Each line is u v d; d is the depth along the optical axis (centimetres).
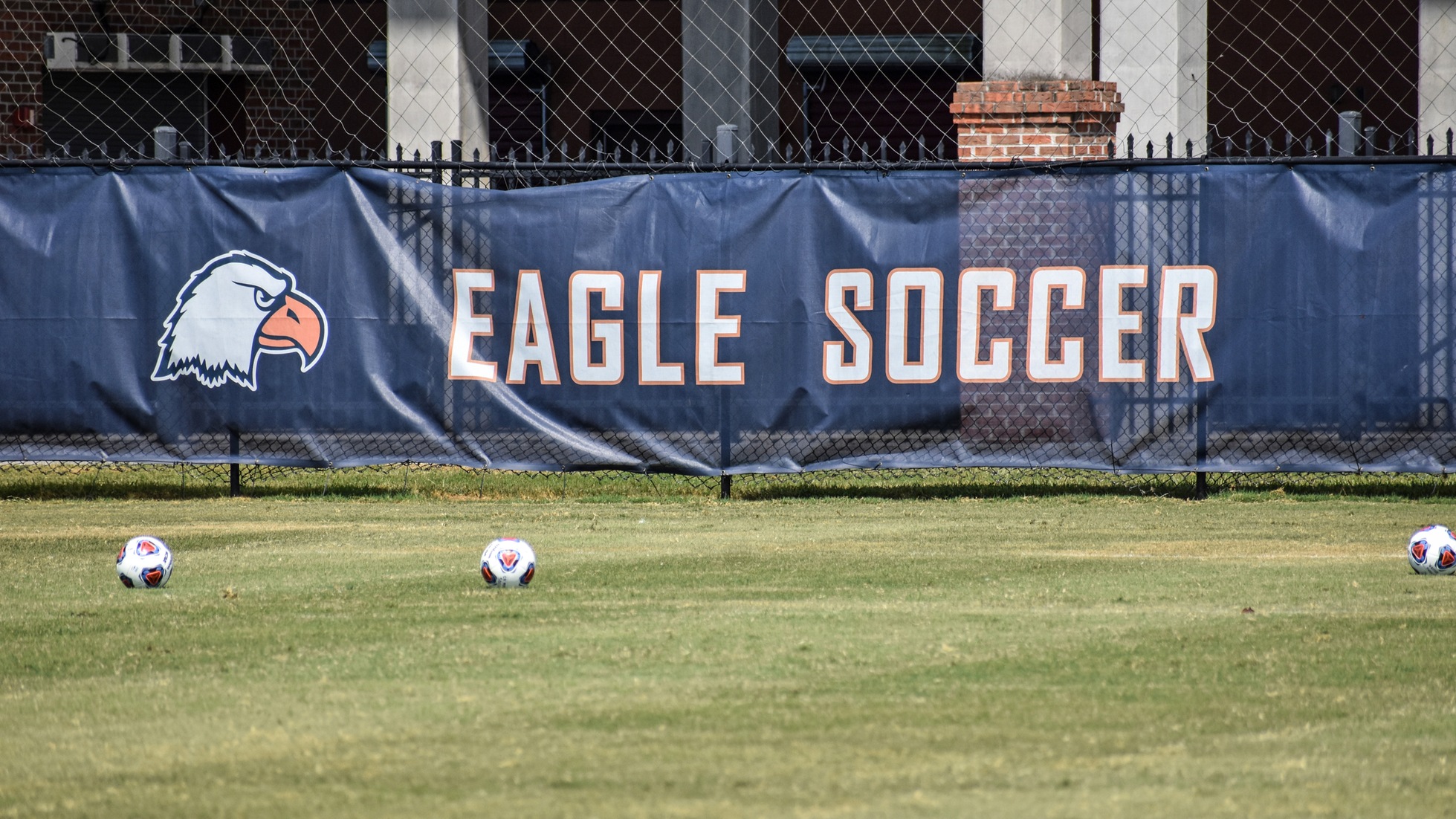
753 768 1205
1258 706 1415
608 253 3322
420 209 3344
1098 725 1343
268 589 2161
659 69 7325
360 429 3359
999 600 2041
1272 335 3198
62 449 3378
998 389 3256
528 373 3344
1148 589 2134
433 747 1277
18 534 2839
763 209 3294
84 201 3362
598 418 3331
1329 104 6688
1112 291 3219
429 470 3700
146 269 3359
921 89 7106
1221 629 1806
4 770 1223
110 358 3366
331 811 1102
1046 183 3231
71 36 6009
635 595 2092
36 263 3356
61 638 1788
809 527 2898
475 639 1759
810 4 7069
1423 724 1345
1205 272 3206
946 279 3259
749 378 3306
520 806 1106
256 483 3569
